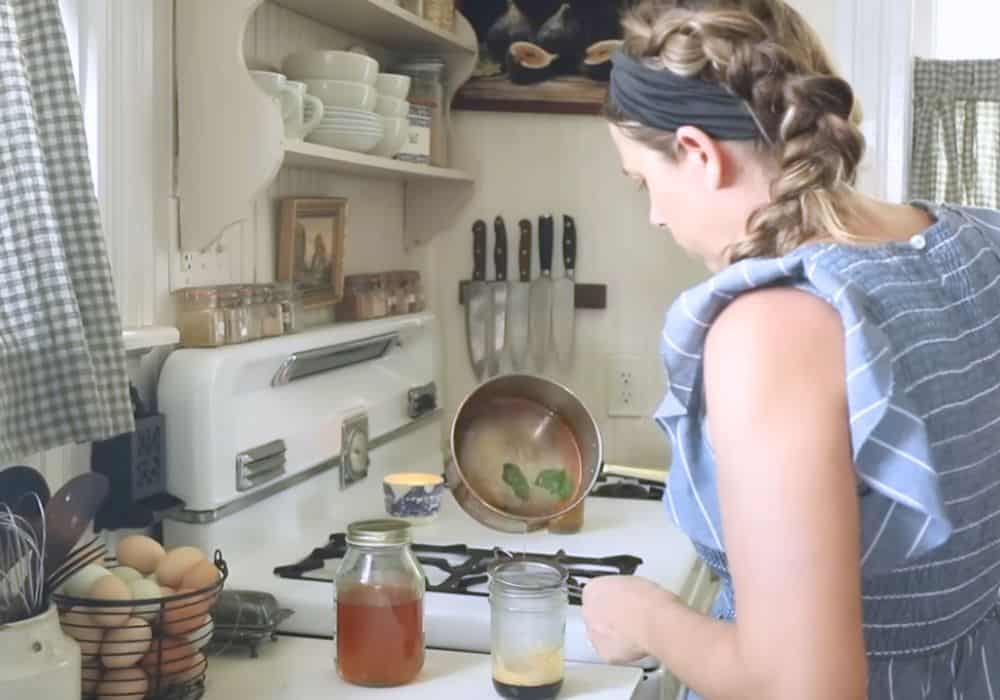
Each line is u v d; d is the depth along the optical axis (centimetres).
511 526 202
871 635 103
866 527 95
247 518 185
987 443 101
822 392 86
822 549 83
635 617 107
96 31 163
